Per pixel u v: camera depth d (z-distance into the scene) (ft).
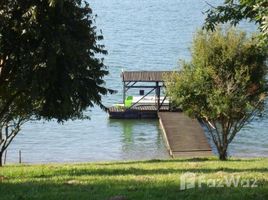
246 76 178.19
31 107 148.56
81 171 115.65
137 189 74.95
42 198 69.31
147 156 280.72
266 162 147.13
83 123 365.81
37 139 321.73
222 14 92.17
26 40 116.88
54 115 132.87
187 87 184.14
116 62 637.30
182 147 264.31
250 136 320.29
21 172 116.98
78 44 116.57
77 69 120.78
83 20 121.49
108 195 70.28
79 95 125.29
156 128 356.38
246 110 186.09
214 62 181.57
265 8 67.15
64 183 84.33
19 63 120.06
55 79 118.01
